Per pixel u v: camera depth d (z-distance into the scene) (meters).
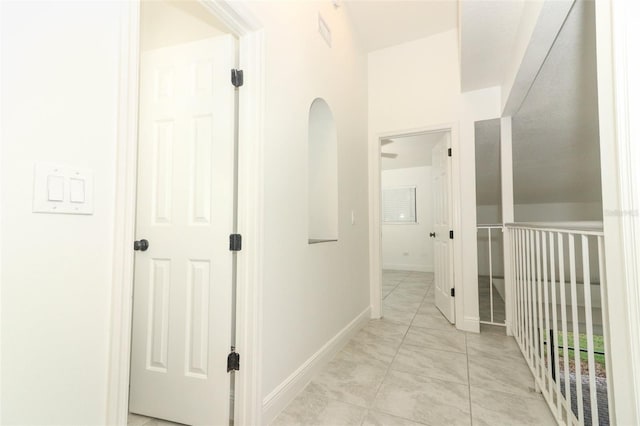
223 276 1.45
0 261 0.59
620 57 0.76
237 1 1.30
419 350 2.37
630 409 0.77
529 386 1.82
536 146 3.19
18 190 0.62
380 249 3.25
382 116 3.28
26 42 0.63
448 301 3.07
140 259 1.59
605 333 0.96
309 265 1.96
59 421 0.69
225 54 1.47
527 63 1.92
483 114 2.83
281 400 1.59
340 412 1.58
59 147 0.69
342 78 2.61
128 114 0.85
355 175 2.91
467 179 2.86
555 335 1.42
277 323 1.59
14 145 0.61
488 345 2.46
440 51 3.04
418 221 6.53
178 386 1.50
